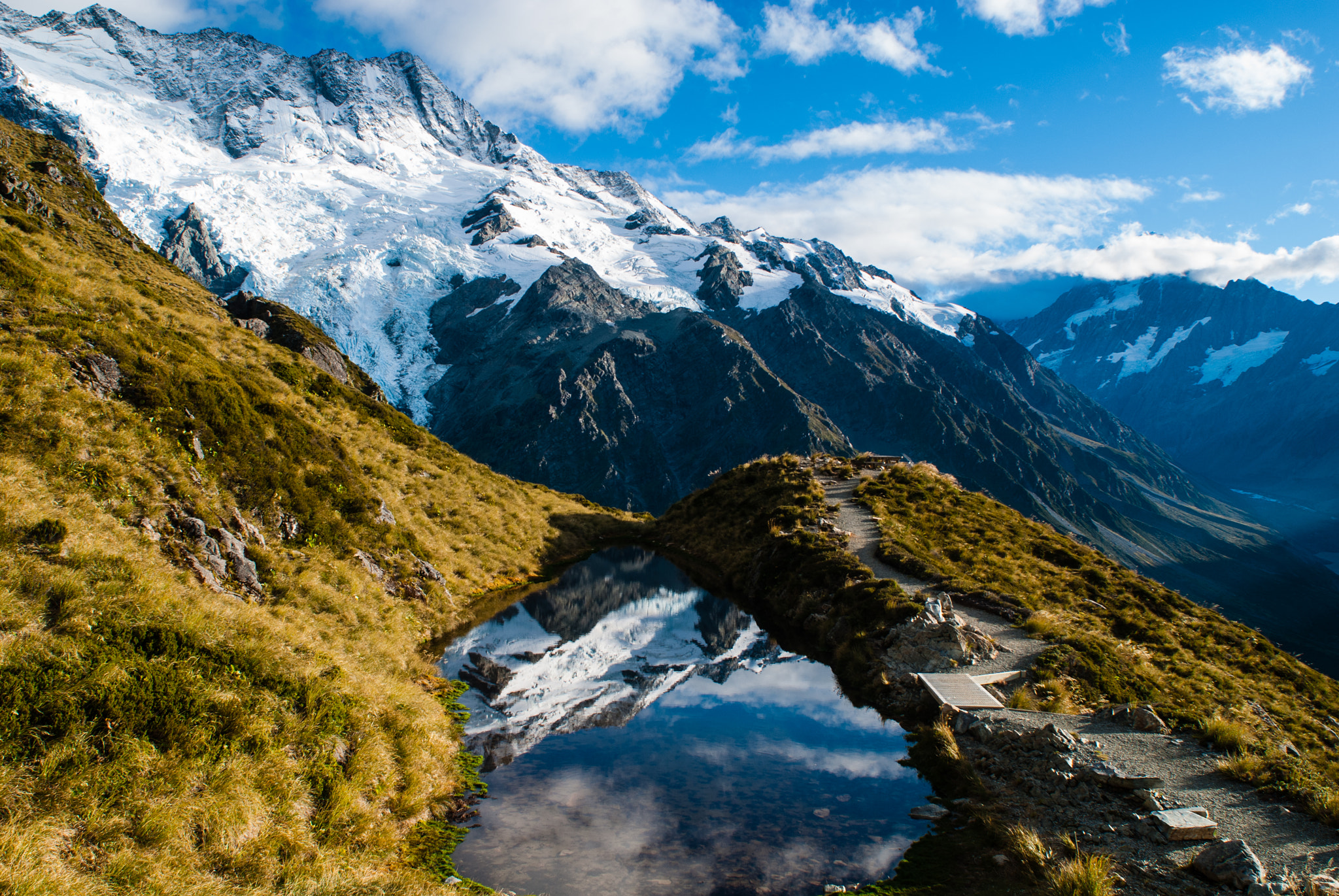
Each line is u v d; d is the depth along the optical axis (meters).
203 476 21.06
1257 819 11.61
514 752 16.77
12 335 19.67
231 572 19.03
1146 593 29.91
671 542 52.25
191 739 10.52
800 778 15.55
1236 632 27.47
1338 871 10.00
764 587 34.44
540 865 11.65
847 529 35.75
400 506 33.22
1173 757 14.14
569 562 44.19
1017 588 28.06
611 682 22.47
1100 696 19.08
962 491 44.81
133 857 8.45
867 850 12.29
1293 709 21.58
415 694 18.11
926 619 21.94
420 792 13.49
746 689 22.03
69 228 46.72
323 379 41.81
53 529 13.45
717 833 12.91
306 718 12.77
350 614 21.34
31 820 8.13
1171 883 10.23
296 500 24.53
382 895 9.98
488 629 27.97
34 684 9.53
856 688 21.95
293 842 10.34
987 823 12.91
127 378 21.61
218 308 50.91
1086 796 12.95
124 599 12.42
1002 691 19.17
